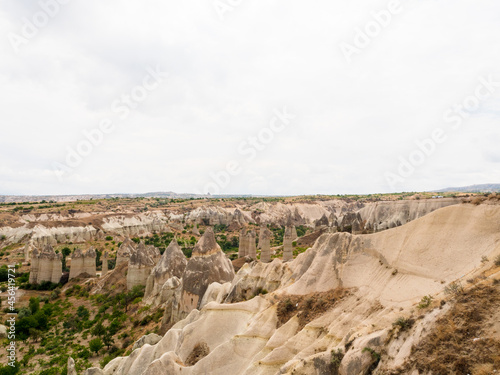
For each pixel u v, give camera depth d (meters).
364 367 18.48
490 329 15.56
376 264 28.33
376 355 18.50
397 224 49.03
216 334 31.14
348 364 18.98
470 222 24.89
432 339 16.86
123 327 56.66
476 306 16.80
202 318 32.53
